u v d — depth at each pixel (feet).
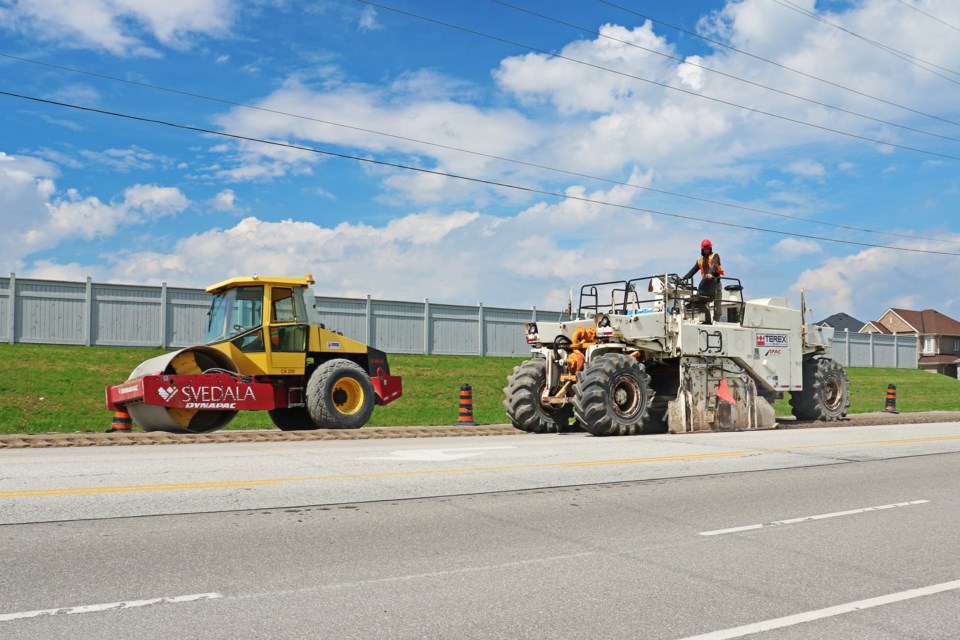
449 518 20.68
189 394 41.68
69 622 12.59
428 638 12.32
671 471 29.68
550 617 13.43
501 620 13.21
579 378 44.98
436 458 31.76
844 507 23.71
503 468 29.25
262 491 23.36
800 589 15.40
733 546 18.69
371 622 12.95
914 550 18.70
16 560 15.89
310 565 16.11
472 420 60.54
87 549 16.78
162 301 84.48
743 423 51.01
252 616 13.07
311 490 23.77
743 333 51.93
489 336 108.17
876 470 31.45
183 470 27.02
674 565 16.89
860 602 14.69
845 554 18.20
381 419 64.59
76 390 65.46
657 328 47.70
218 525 19.16
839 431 49.52
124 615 12.96
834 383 59.00
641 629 12.96
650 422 49.21
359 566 16.15
